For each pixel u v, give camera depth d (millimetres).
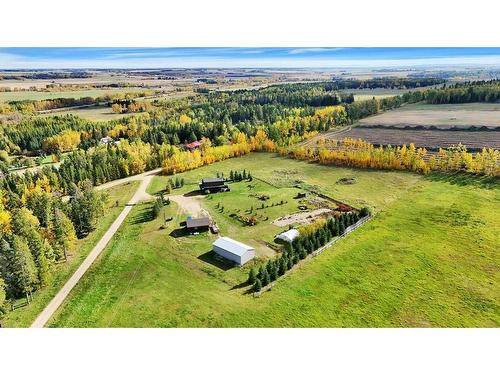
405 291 54938
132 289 56938
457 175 100438
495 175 97000
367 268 60719
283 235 71000
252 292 55375
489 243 66750
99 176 112812
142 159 126250
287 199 91562
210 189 99500
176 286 57406
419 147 126812
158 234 74562
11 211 82438
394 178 103125
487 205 81688
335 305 52125
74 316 51094
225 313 50406
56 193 105188
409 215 79438
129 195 99938
